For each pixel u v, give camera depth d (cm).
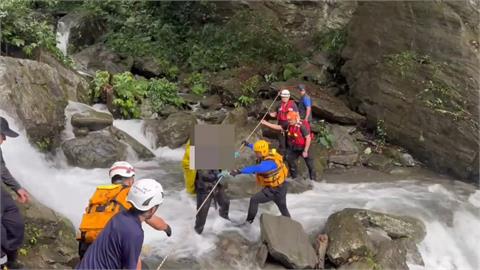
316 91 1198
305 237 612
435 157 953
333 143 998
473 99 903
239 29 1523
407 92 1016
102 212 442
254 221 679
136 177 847
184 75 1434
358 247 608
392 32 1081
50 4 1594
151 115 1149
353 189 840
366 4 1175
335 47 1346
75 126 916
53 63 1069
